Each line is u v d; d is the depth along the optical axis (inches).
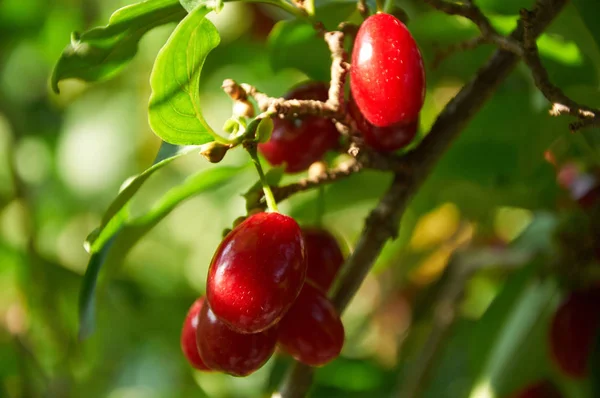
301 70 12.7
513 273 14.0
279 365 15.5
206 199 20.2
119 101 21.1
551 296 13.5
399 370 17.1
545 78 9.9
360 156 10.4
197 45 9.3
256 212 10.2
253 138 9.7
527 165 13.1
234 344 9.8
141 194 21.0
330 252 11.2
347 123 10.1
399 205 10.8
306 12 10.4
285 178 14.5
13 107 20.1
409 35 9.8
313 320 10.0
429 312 16.5
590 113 9.7
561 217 13.3
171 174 21.1
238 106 9.9
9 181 20.0
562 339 12.7
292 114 9.9
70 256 21.3
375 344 19.7
